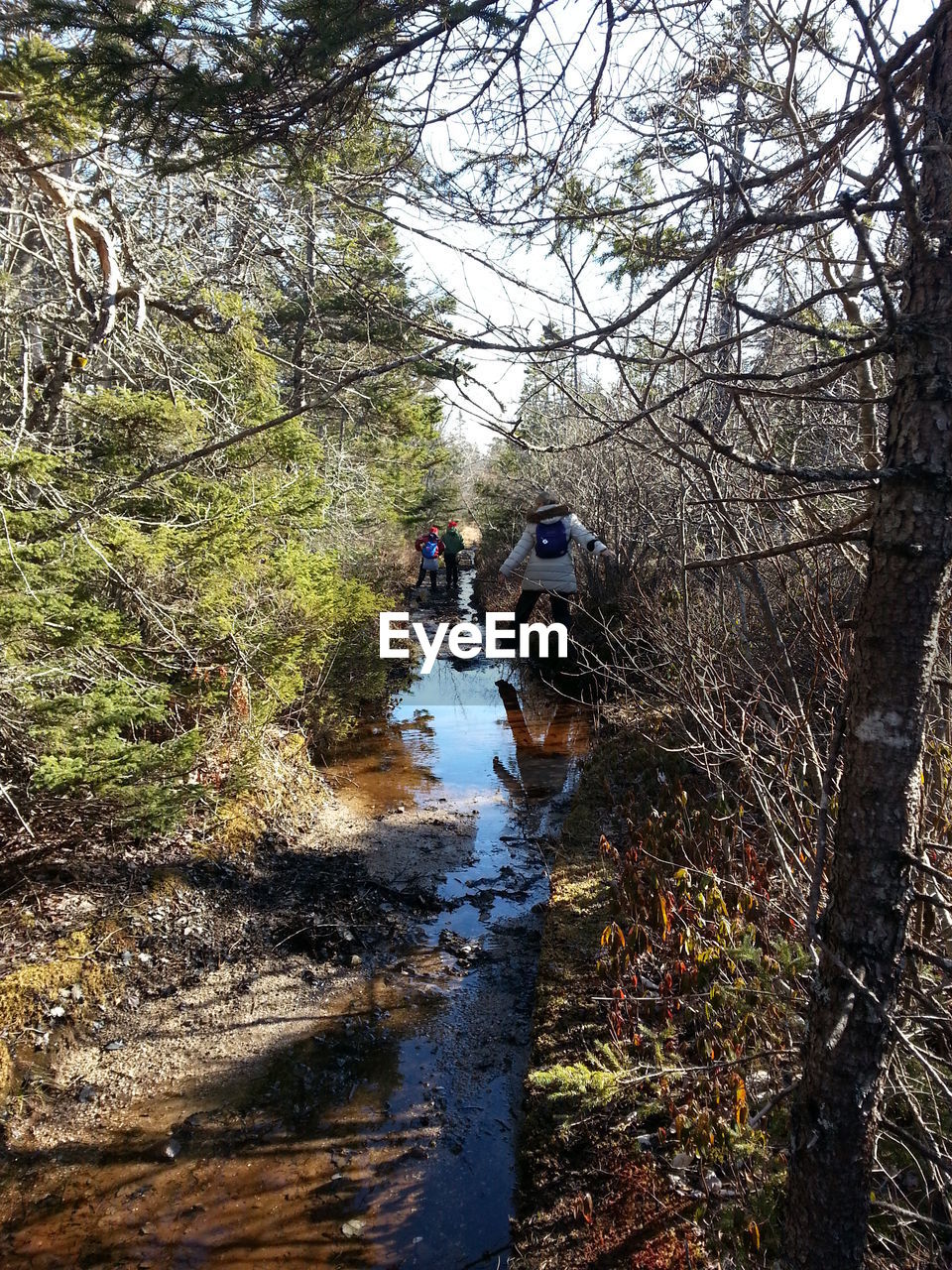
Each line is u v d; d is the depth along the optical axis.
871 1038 1.44
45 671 3.18
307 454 5.61
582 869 4.30
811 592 2.64
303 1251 2.41
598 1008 3.11
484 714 8.09
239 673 4.83
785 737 3.19
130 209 6.61
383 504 11.89
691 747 3.58
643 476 6.86
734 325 2.47
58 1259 2.39
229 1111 2.95
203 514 4.48
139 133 2.45
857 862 1.43
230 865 4.34
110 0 2.09
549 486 11.06
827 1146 1.48
